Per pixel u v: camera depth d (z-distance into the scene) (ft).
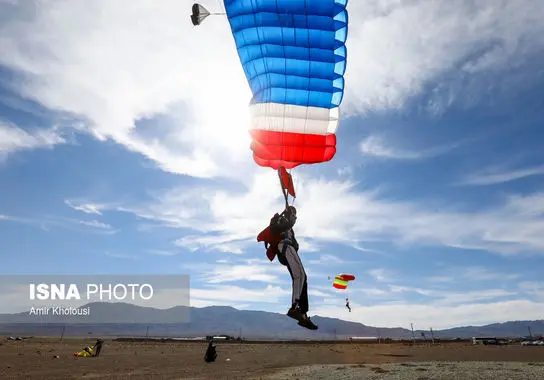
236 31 27.73
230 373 85.61
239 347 315.58
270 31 26.53
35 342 341.41
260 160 28.94
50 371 90.94
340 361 125.08
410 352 198.29
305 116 27.63
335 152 27.94
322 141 27.68
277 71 27.43
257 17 26.48
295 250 18.74
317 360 132.46
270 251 19.30
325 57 26.86
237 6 27.02
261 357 156.15
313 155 27.78
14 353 152.05
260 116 27.35
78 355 149.07
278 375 77.77
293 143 27.71
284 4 25.88
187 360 137.90
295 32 26.50
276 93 27.66
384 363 108.99
